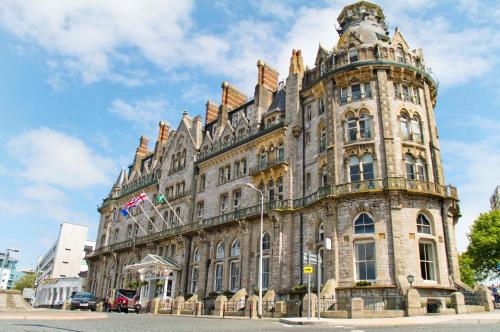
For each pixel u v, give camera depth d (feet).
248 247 147.95
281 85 174.29
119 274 224.53
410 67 133.08
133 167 267.18
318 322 71.87
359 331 52.01
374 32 145.38
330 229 119.75
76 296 170.71
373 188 116.16
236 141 176.14
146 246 206.59
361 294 108.68
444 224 118.11
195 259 174.09
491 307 100.94
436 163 128.16
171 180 208.95
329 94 136.36
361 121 129.59
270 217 140.56
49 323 58.29
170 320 83.61
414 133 129.39
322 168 134.92
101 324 61.21
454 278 112.88
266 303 119.65
